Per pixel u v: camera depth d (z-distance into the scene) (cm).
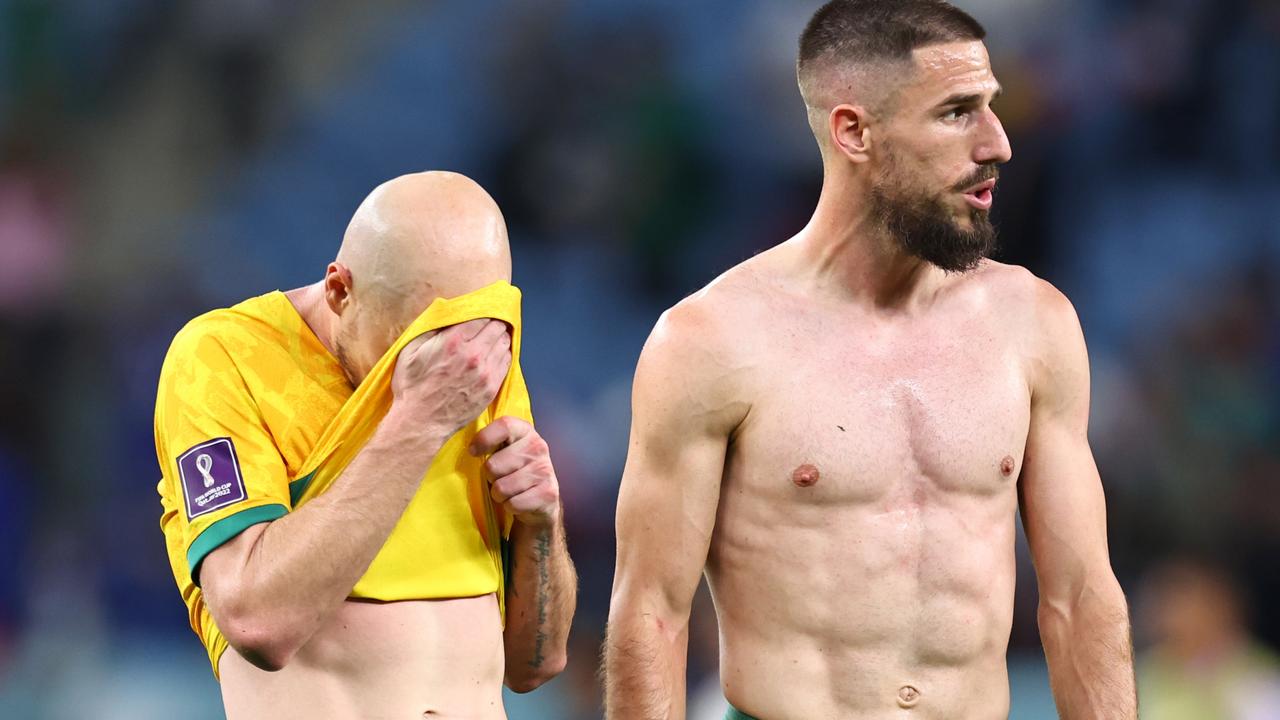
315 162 4450
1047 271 4034
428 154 4381
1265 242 4159
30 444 3753
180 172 4459
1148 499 3422
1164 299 4022
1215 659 2739
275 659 1145
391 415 1158
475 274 1179
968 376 1310
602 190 4178
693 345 1304
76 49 4597
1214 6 4331
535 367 3947
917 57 1282
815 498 1287
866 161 1305
